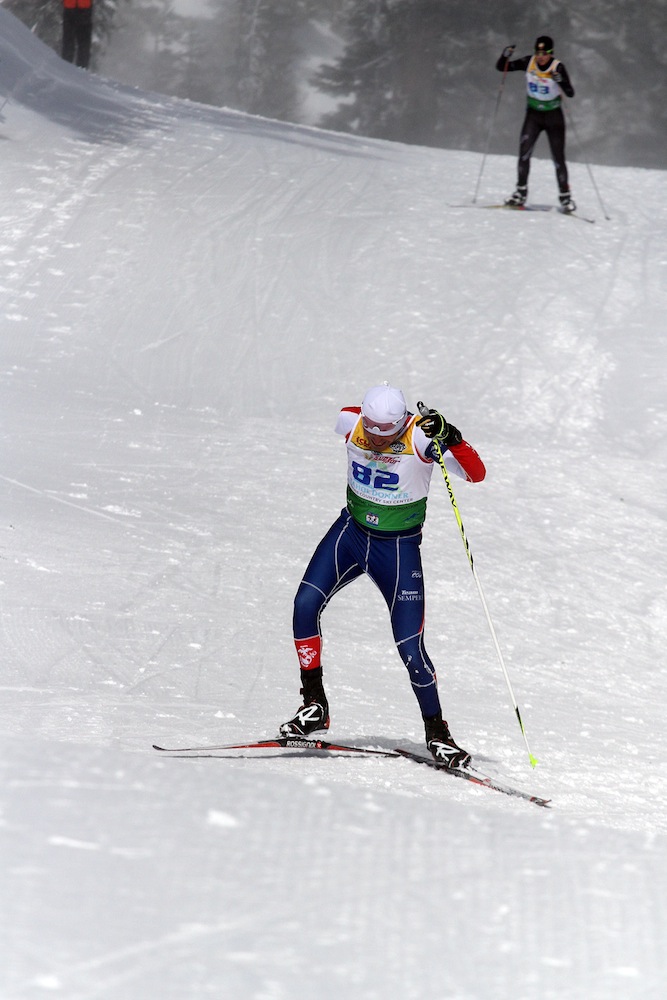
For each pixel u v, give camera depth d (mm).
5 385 50031
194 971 6098
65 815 7586
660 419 52781
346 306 61000
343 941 6750
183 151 78625
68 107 84062
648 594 34250
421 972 6605
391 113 198250
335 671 24297
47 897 6488
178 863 7258
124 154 76062
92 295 59625
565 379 55812
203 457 43875
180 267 63062
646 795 17359
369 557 18078
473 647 28344
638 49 191250
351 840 8359
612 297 62844
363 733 19391
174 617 25844
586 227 70562
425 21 192625
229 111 98688
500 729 21188
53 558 29031
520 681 25938
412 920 7234
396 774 16328
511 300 62156
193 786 8773
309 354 56938
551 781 17594
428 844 8648
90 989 5762
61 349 54938
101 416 47781
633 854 9016
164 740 16672
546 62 68688
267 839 8047
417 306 61312
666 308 62031
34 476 38000
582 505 42531
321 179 76562
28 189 68562
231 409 51750
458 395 54438
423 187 77188
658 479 46469
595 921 7617
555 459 48344
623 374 56188
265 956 6402
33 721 16953
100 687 20031
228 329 58250
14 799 7648
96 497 36594
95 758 8961
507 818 9734
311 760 16516
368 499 17875
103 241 64375
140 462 42000
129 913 6520
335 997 6125
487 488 43625
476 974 6672
